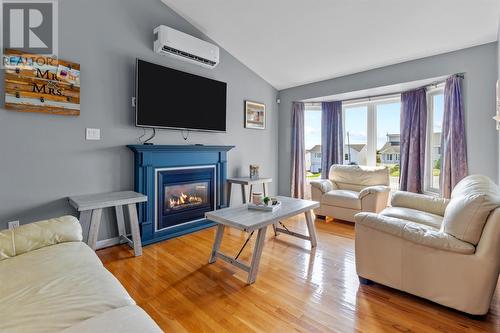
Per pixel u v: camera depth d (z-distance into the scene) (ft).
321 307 5.60
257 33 11.24
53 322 3.01
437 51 10.86
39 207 7.50
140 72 9.12
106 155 8.73
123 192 8.75
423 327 4.96
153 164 9.55
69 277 3.98
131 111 9.30
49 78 7.48
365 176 12.90
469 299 5.08
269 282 6.63
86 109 8.25
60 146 7.82
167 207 10.16
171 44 9.71
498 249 4.85
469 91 10.39
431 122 12.87
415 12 8.72
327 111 15.81
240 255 8.27
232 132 13.43
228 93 13.08
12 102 6.94
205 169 11.53
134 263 7.66
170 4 10.12
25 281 3.85
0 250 4.58
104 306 3.36
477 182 6.08
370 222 6.20
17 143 7.13
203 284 6.51
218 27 11.10
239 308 5.55
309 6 9.21
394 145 14.29
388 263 6.05
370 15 9.16
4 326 2.92
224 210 8.04
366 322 5.11
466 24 9.03
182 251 8.61
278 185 16.89
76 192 8.14
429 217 7.88
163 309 5.49
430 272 5.49
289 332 4.83
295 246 9.04
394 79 12.24
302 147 16.14
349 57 11.99
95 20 8.39
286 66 13.64
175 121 10.35
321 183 12.64
